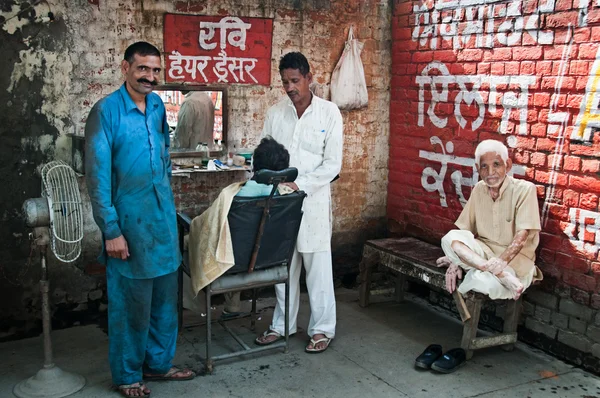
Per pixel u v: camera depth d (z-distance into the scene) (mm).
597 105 3469
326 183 3779
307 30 4605
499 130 4086
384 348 3922
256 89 4496
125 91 3059
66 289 4043
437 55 4523
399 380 3490
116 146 3014
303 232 3768
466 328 3719
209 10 4230
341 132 3822
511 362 3758
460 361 3654
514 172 4012
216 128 4398
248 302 4691
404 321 4402
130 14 3982
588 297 3607
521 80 3902
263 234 3453
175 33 4145
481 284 3596
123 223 3064
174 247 3238
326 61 4730
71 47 3826
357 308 4648
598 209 3514
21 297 3893
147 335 3240
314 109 3773
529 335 4004
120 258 3049
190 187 4391
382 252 4434
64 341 3883
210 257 3346
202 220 3428
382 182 5148
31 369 3498
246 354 3725
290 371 3559
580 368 3684
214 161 4293
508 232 3773
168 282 3301
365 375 3539
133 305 3131
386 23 4914
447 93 4469
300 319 4371
